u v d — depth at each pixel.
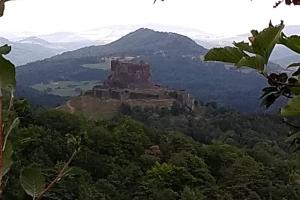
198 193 49.66
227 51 1.43
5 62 1.48
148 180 51.50
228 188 55.62
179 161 57.06
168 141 65.31
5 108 1.53
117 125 64.00
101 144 56.25
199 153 63.00
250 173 56.91
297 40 1.48
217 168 62.16
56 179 1.74
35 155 35.22
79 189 38.78
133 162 57.44
